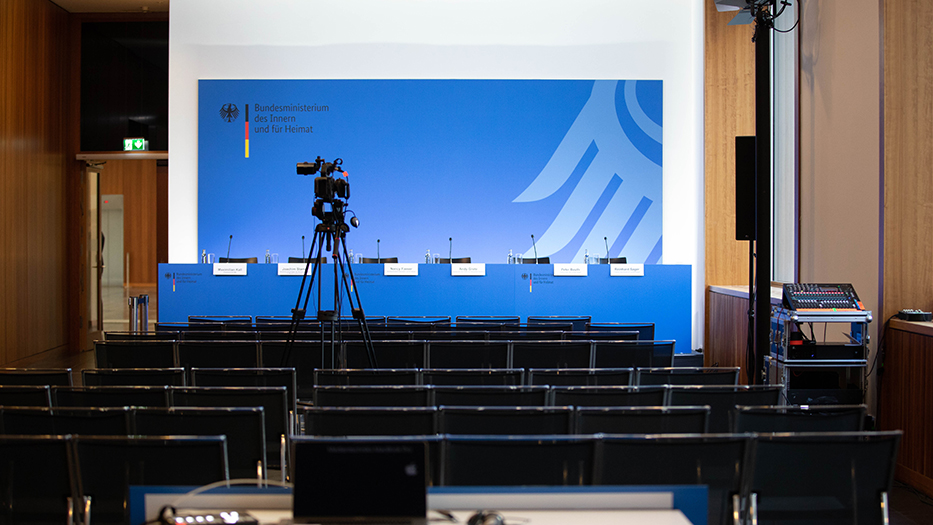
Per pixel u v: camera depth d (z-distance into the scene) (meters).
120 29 9.38
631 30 8.45
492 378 3.26
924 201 4.20
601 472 2.02
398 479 1.52
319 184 4.57
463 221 8.59
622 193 8.54
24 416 2.41
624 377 3.29
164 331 5.21
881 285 4.20
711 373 3.35
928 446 3.76
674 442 2.00
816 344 4.02
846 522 2.08
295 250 8.51
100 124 9.35
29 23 8.23
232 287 6.50
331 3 8.45
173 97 8.43
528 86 8.52
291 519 1.54
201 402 2.91
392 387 2.83
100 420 2.41
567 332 4.75
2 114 7.61
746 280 7.62
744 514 2.05
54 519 2.07
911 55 4.19
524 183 8.58
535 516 1.56
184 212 8.45
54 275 8.81
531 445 1.99
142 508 1.60
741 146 5.11
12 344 7.81
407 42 8.48
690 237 8.50
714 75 7.63
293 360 4.18
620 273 6.47
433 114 8.54
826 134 4.90
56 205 8.88
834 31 4.76
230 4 8.41
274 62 8.45
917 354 3.87
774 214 6.91
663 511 1.60
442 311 6.50
